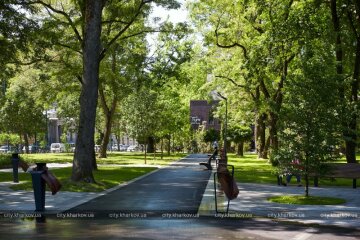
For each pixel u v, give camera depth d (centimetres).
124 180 2150
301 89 1435
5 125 5922
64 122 6538
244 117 5231
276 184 2034
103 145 4650
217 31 3541
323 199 1448
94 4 1953
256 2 2983
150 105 4134
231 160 4434
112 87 3300
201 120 9656
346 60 2838
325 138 1422
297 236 935
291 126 1454
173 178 2295
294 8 2798
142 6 2598
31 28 2444
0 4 2284
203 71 4747
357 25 2672
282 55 2839
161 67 3172
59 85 3466
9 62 2564
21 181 2148
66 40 2645
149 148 7250
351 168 1861
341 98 1468
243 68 3466
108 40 2662
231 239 898
